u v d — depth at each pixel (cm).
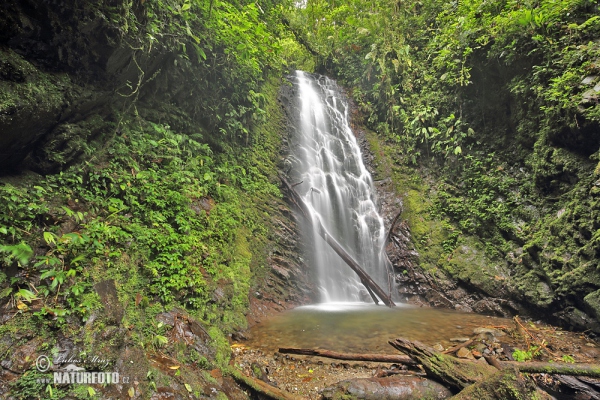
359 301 803
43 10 357
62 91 395
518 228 734
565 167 637
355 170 1094
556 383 362
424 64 1127
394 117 1154
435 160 1005
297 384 374
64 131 419
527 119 757
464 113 943
